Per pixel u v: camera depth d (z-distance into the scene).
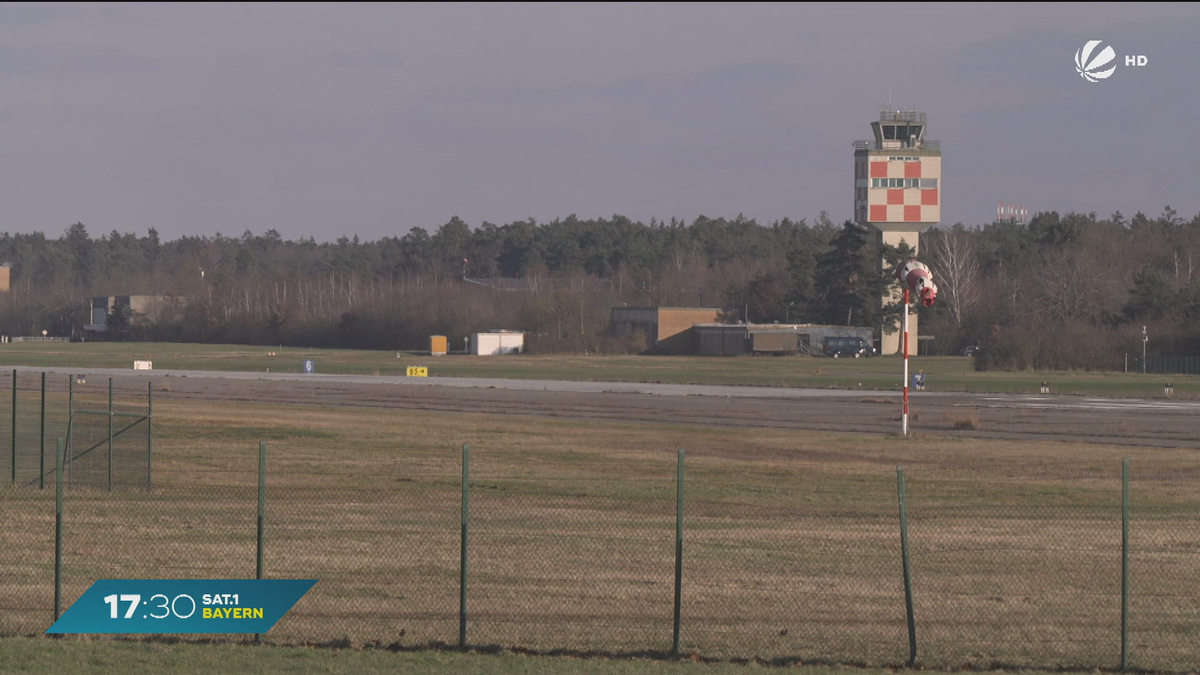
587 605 73.81
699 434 187.12
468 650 64.56
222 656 62.38
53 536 93.50
